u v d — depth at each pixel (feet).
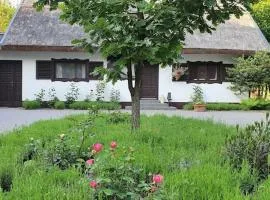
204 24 26.27
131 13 25.66
